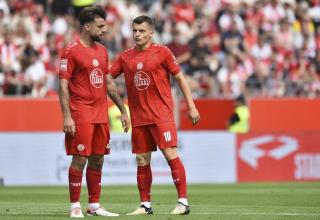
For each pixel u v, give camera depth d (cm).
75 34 8188
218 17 8712
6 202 4319
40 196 4888
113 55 8006
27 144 6400
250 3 9012
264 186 5912
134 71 3378
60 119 6675
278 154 6619
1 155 6366
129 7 8869
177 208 3362
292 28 8794
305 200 4403
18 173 6388
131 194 5012
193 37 8138
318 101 7119
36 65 7650
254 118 7106
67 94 3225
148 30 3362
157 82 3378
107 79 3369
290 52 8456
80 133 3234
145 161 3416
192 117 3391
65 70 3222
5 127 6612
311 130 6812
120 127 6631
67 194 5091
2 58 7600
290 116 7112
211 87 7688
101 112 3281
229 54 8238
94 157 3319
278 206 3959
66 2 8606
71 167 3269
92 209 3325
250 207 3881
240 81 7825
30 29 8062
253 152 6606
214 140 6575
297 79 7925
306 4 9131
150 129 3391
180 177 3366
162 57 3369
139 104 3391
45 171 6412
